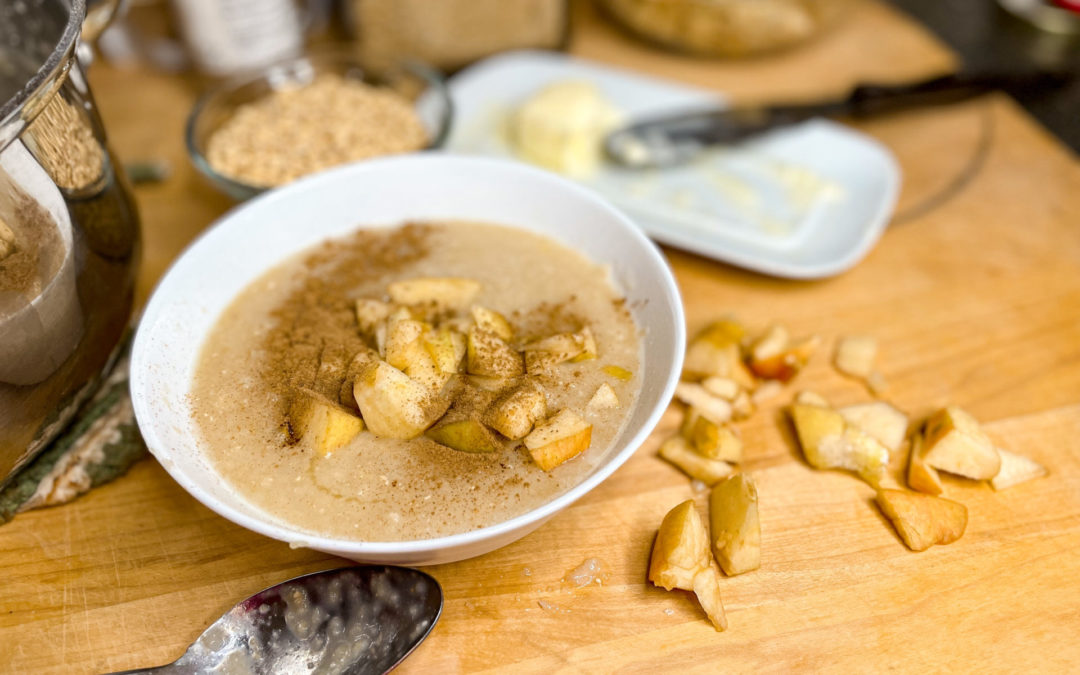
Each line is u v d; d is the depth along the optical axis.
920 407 0.36
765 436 0.35
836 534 0.33
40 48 0.38
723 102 0.49
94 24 0.36
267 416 0.32
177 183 0.46
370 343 0.34
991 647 0.30
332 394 0.32
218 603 0.31
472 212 0.39
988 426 0.36
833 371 0.38
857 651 0.30
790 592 0.31
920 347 0.39
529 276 0.37
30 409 0.31
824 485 0.34
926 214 0.44
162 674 0.29
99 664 0.30
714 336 0.37
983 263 0.42
